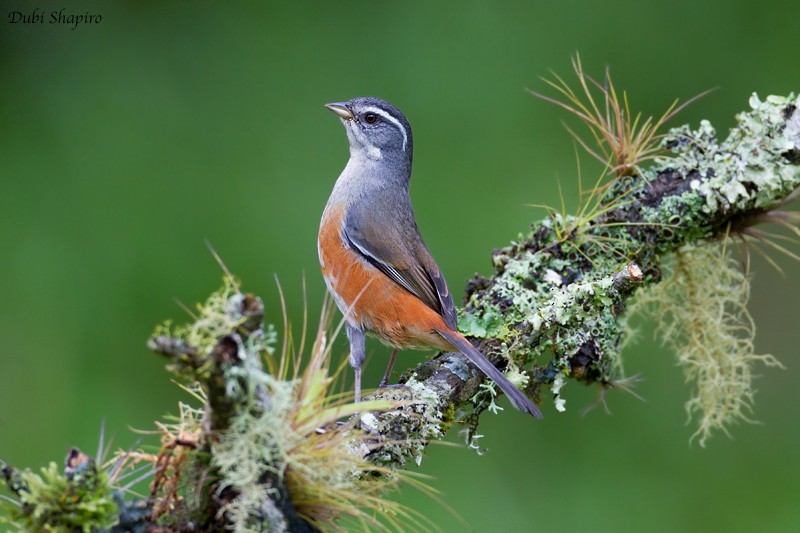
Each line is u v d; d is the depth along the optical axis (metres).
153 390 12.73
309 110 14.49
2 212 13.49
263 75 14.66
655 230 8.67
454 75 14.55
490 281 8.75
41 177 13.79
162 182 13.89
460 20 14.89
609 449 12.55
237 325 5.22
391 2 14.98
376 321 9.06
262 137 14.33
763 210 8.82
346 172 9.98
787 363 13.60
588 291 7.93
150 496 5.70
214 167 14.09
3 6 14.49
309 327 13.05
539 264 8.54
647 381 12.74
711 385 9.04
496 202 13.79
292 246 13.62
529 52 14.62
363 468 5.99
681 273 9.19
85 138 14.08
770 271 13.85
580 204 8.82
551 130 14.30
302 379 5.80
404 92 14.52
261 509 5.46
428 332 8.60
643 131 8.67
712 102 14.50
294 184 14.04
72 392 12.46
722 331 9.10
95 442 12.02
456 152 14.16
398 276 9.06
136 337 13.02
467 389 7.71
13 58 14.44
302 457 5.63
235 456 5.39
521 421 12.64
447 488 12.03
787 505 12.13
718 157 8.68
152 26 14.87
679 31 14.77
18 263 13.20
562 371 8.10
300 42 14.87
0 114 14.12
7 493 5.96
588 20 14.85
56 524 5.28
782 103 8.61
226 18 14.96
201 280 13.32
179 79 14.60
